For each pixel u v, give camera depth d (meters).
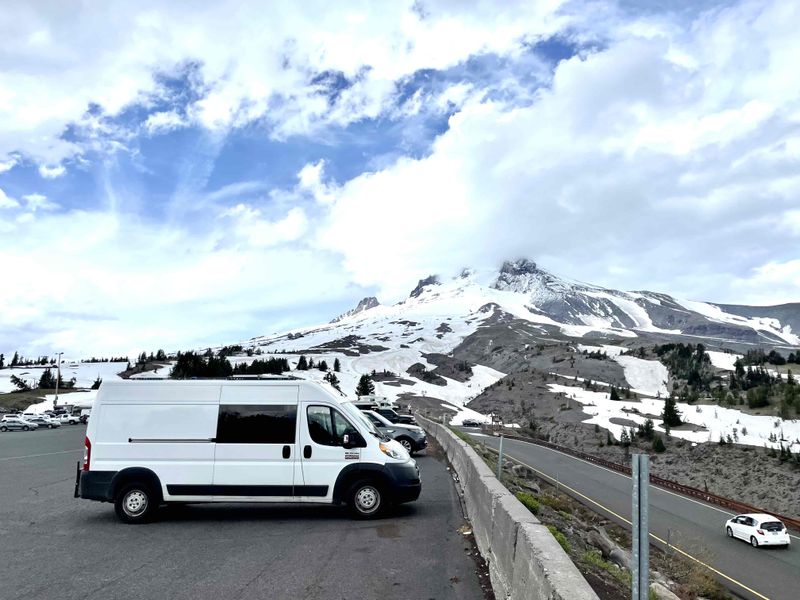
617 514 38.59
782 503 65.12
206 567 7.77
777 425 113.19
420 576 7.34
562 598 3.72
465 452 15.83
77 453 26.86
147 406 11.10
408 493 11.16
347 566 7.81
